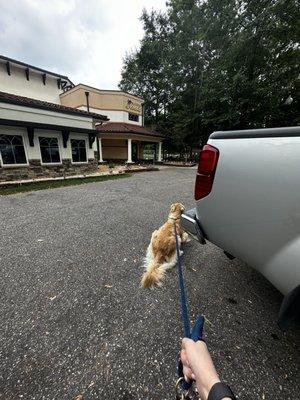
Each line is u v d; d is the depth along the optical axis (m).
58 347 1.43
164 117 24.48
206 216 1.66
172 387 1.20
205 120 17.08
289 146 1.14
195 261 2.59
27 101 8.66
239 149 1.37
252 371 1.29
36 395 1.15
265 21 13.45
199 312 1.78
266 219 1.27
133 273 2.34
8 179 8.16
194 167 17.64
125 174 11.74
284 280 1.24
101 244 3.04
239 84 14.61
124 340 1.50
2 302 1.85
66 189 7.23
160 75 24.36
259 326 1.63
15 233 3.41
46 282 2.14
